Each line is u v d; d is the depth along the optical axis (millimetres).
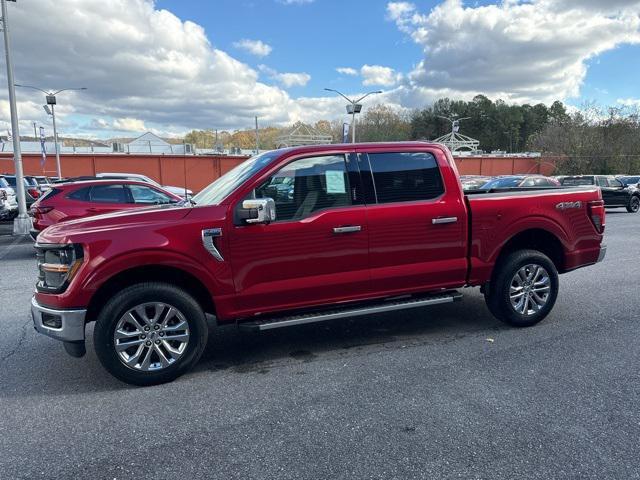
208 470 2764
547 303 5262
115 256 3723
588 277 7773
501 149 103625
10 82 14609
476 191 5676
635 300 6367
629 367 4141
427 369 4164
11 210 14773
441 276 4805
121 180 10469
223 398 3697
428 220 4641
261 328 4129
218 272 4020
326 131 83812
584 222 5438
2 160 40719
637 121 46281
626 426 3162
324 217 4285
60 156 41250
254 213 3906
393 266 4578
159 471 2768
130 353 3904
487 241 4934
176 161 43500
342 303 4508
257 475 2703
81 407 3594
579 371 4062
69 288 3709
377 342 4898
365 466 2766
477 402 3523
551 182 17766
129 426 3297
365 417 3340
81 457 2928
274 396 3709
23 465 2852
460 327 5328
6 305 6559
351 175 4434
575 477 2643
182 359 3998
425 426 3199
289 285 4238
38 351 4797
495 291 5113
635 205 21547
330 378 4027
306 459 2850
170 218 3938
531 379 3910
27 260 10219
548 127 54625
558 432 3096
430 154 4754
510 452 2883
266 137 113312
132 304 3805
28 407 3607
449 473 2688
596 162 46688
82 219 4176
